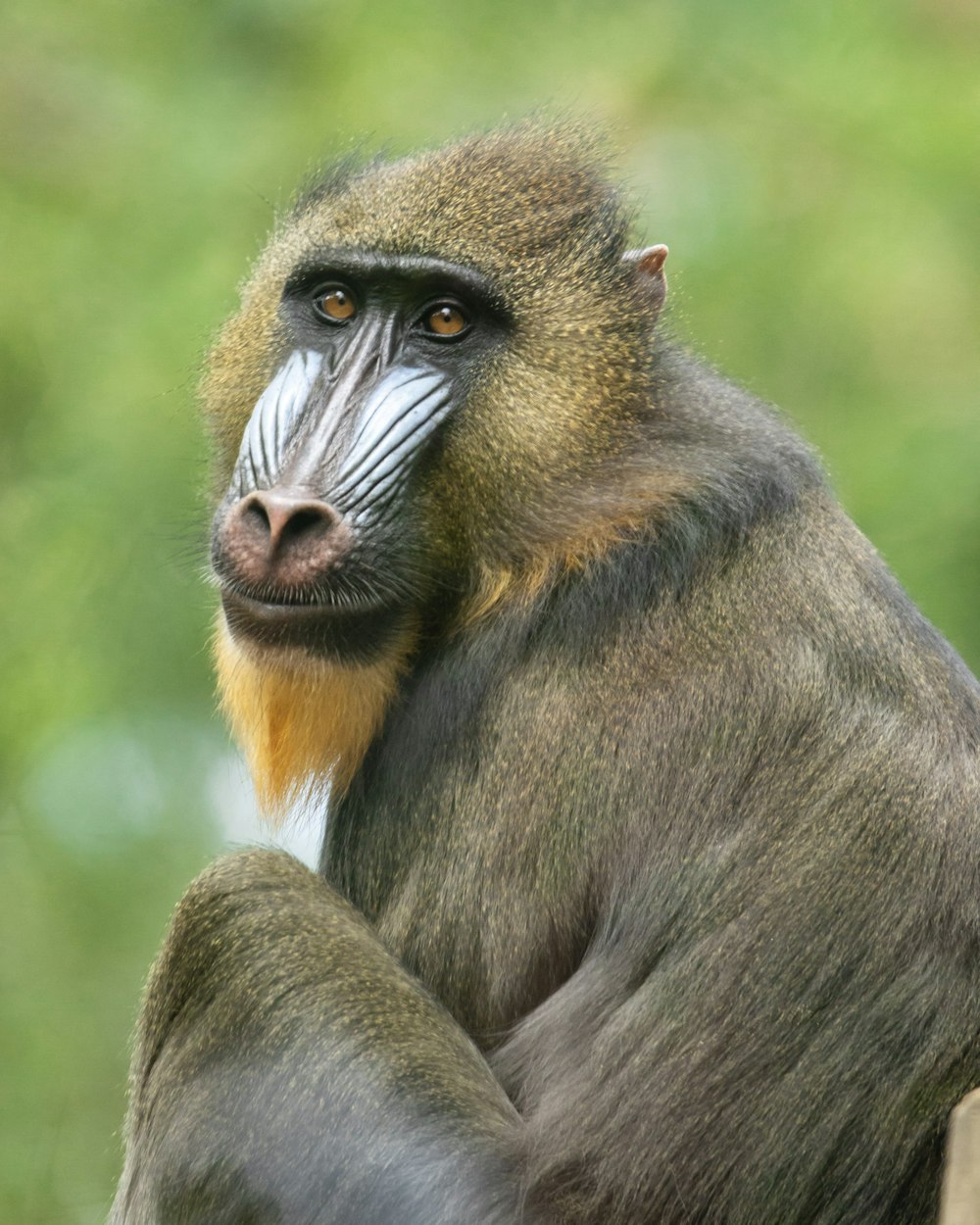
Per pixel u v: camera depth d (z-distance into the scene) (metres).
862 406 28.98
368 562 15.80
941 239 29.92
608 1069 14.64
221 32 31.69
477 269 16.52
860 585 15.84
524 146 17.41
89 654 27.56
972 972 14.59
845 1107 14.36
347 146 27.42
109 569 27.61
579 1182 14.55
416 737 16.08
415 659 16.36
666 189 30.02
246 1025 14.96
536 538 16.14
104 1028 27.72
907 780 14.88
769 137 30.62
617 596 15.73
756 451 16.33
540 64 31.02
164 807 27.69
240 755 19.53
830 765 14.93
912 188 30.16
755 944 14.57
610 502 16.09
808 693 15.14
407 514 16.05
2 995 27.59
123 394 28.39
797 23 31.19
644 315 16.75
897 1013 14.45
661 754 15.14
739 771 15.01
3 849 28.05
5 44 32.88
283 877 15.66
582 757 15.31
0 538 28.31
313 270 16.88
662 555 15.77
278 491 15.82
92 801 27.70
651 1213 14.45
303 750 16.41
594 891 15.16
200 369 18.47
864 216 30.02
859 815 14.77
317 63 31.20
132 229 30.34
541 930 15.26
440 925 15.55
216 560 16.03
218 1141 14.79
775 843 14.79
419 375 16.36
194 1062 15.12
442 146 18.05
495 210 16.80
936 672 15.73
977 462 27.27
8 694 27.77
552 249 16.69
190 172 30.42
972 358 29.23
